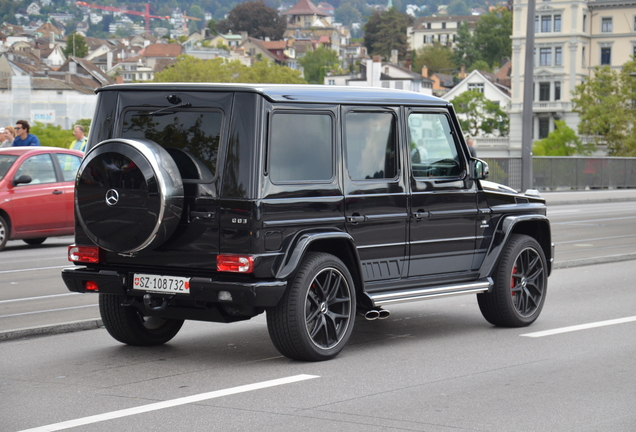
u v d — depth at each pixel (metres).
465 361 7.32
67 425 5.44
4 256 15.34
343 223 7.43
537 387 6.44
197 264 7.00
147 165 6.88
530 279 9.02
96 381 6.62
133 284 7.20
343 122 7.51
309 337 7.12
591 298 10.79
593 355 7.55
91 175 7.09
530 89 29.34
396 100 7.98
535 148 73.56
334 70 172.88
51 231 16.61
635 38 90.50
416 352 7.68
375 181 7.73
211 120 7.06
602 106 73.06
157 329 8.03
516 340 8.23
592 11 92.19
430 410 5.79
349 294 7.41
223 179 6.91
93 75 151.62
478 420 5.56
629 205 31.67
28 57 163.12
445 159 8.41
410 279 8.07
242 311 6.96
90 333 8.68
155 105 7.30
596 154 78.25
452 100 103.75
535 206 9.20
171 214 6.91
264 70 102.38
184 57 101.56
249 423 5.48
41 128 45.06
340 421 5.53
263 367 7.09
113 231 7.03
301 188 7.13
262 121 6.92
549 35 91.50
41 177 16.55
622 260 14.98
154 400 6.05
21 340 8.29
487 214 8.68
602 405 5.94
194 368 7.07
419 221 8.06
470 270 8.60
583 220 24.06
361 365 7.16
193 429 5.35
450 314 9.77
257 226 6.81
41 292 11.31
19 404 5.95
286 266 6.95
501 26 199.25
